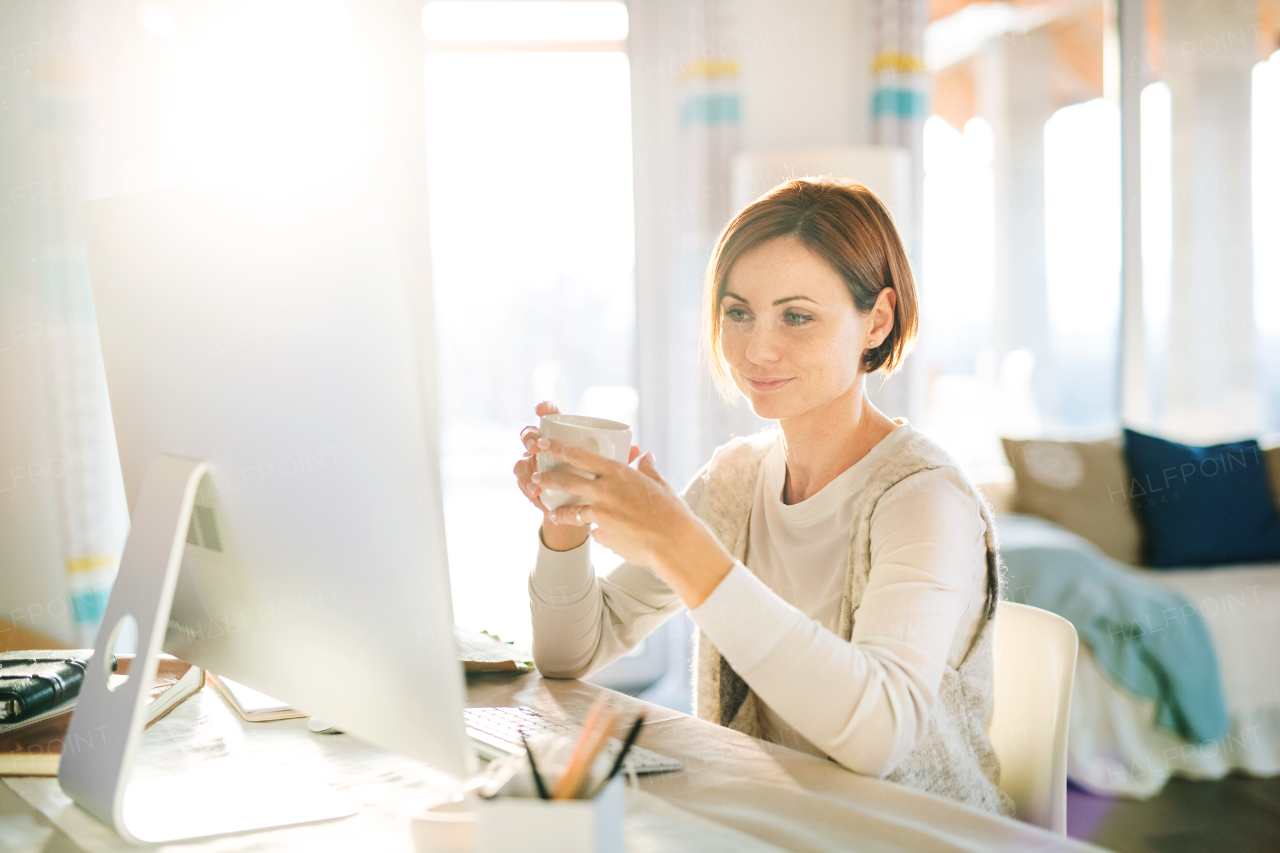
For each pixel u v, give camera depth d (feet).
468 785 2.14
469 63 12.05
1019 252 13.16
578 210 13.35
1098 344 13.21
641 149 11.29
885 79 10.94
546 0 11.65
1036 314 13.19
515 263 14.07
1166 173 12.59
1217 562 9.62
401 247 1.83
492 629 12.02
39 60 9.28
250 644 2.54
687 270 10.69
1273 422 12.54
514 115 12.85
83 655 3.69
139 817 2.43
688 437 10.68
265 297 2.08
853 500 3.44
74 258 9.46
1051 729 3.31
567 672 3.68
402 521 1.97
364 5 9.86
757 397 3.44
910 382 11.02
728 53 10.57
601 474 2.67
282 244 2.00
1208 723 8.13
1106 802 7.77
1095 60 12.98
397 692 2.14
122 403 2.75
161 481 2.45
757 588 2.66
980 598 3.25
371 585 2.09
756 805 2.45
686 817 2.36
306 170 10.02
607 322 13.78
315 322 1.98
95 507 9.63
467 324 16.26
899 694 2.71
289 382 2.08
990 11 12.76
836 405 3.52
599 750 1.95
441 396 13.34
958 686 3.21
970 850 2.16
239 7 9.94
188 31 9.90
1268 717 8.46
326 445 2.05
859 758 2.66
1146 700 8.13
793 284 3.29
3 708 3.02
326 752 2.91
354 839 2.30
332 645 2.25
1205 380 12.55
